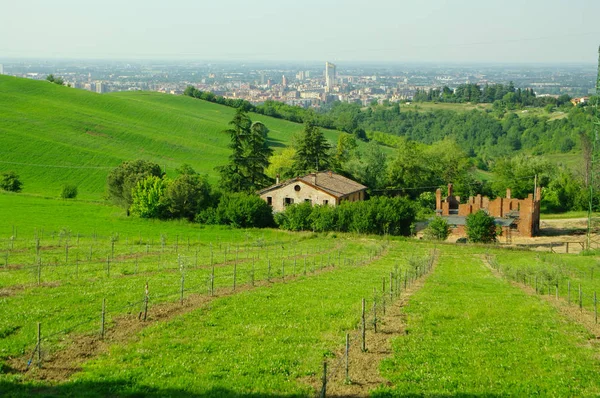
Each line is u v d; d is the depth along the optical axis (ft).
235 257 203.51
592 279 189.88
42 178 444.96
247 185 376.89
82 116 633.20
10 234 251.39
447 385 79.10
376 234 299.17
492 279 183.62
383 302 121.08
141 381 77.30
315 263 196.95
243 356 88.33
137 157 540.93
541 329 112.78
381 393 75.10
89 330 97.81
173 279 147.95
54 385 75.15
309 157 424.87
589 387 80.02
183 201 310.45
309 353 90.79
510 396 75.87
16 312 106.63
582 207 445.37
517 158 494.18
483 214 293.43
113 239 229.04
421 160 466.70
